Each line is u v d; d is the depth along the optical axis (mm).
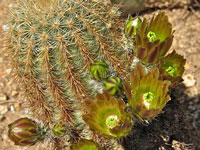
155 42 176
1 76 289
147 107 176
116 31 207
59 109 200
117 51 203
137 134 236
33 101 206
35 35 192
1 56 300
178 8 335
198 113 269
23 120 191
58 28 189
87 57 191
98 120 175
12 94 276
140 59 184
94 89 197
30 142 195
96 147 178
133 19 201
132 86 173
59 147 215
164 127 243
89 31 192
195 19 331
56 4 194
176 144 238
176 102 255
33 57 195
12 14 206
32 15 196
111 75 192
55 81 194
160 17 183
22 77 202
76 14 192
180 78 183
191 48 312
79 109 204
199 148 246
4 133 257
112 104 175
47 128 203
